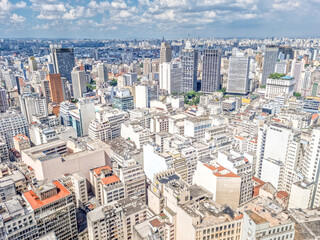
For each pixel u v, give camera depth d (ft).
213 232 496.23
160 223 566.36
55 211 593.42
